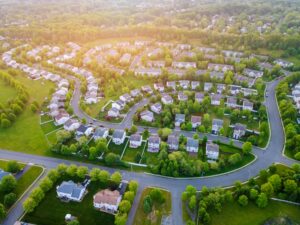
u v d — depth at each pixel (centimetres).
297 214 13800
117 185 15175
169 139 18088
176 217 13562
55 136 19400
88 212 13662
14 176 15762
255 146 18512
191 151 17888
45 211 13625
